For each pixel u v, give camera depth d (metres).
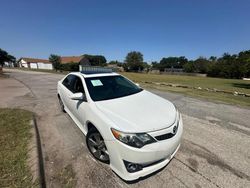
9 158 2.69
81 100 3.27
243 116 5.15
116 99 3.13
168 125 2.38
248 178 2.42
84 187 2.23
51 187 2.21
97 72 4.26
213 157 2.92
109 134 2.30
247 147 3.28
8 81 14.39
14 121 4.27
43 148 3.19
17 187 2.13
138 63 77.25
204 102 7.00
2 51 55.28
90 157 2.89
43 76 21.17
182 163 2.73
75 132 3.89
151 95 3.61
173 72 76.88
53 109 5.65
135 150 2.09
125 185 2.26
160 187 2.22
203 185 2.27
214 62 72.31
